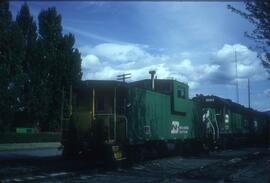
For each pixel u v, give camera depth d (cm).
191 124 3194
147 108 2419
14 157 2548
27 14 5594
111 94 2200
